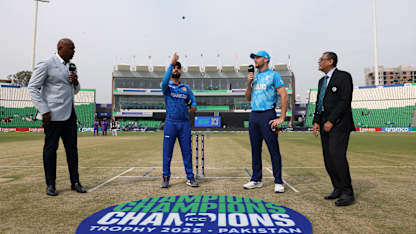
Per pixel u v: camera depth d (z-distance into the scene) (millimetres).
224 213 2178
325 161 2768
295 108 46750
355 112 40094
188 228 1830
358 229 1820
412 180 3715
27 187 3225
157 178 3914
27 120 36812
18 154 7449
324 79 2822
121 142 13414
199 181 3678
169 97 3344
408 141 13836
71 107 3008
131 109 44688
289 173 4402
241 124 36688
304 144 12125
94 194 2869
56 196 2779
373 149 9234
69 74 2984
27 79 47312
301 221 1987
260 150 3260
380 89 39625
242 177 4016
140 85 46062
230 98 46750
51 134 2840
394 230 1801
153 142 13414
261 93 3184
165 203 2486
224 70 47500
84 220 2004
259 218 2055
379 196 2783
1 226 1873
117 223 1935
